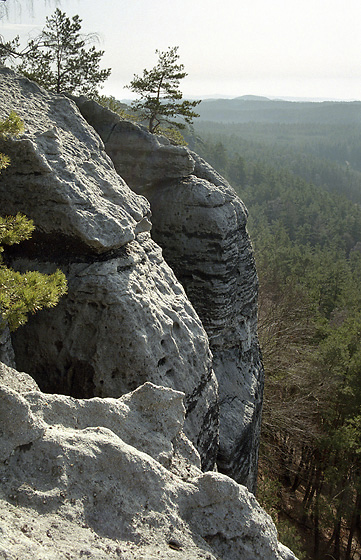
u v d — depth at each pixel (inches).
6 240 332.2
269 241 3831.2
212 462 456.1
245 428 616.7
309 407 1130.7
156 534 184.7
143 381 390.0
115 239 409.7
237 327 692.1
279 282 2338.8
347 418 1109.7
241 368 692.7
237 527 201.0
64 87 914.7
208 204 637.9
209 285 643.5
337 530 1037.8
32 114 458.6
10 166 404.8
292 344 1235.9
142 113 993.5
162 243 654.5
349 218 5610.2
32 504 172.9
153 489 196.4
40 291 296.2
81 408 229.8
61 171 415.2
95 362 395.2
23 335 412.8
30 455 186.5
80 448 192.7
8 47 566.6
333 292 2512.3
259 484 956.6
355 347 1235.2
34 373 410.3
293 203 5841.5
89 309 399.9
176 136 993.5
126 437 233.6
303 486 1268.5
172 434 251.8
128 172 658.2
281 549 214.1
